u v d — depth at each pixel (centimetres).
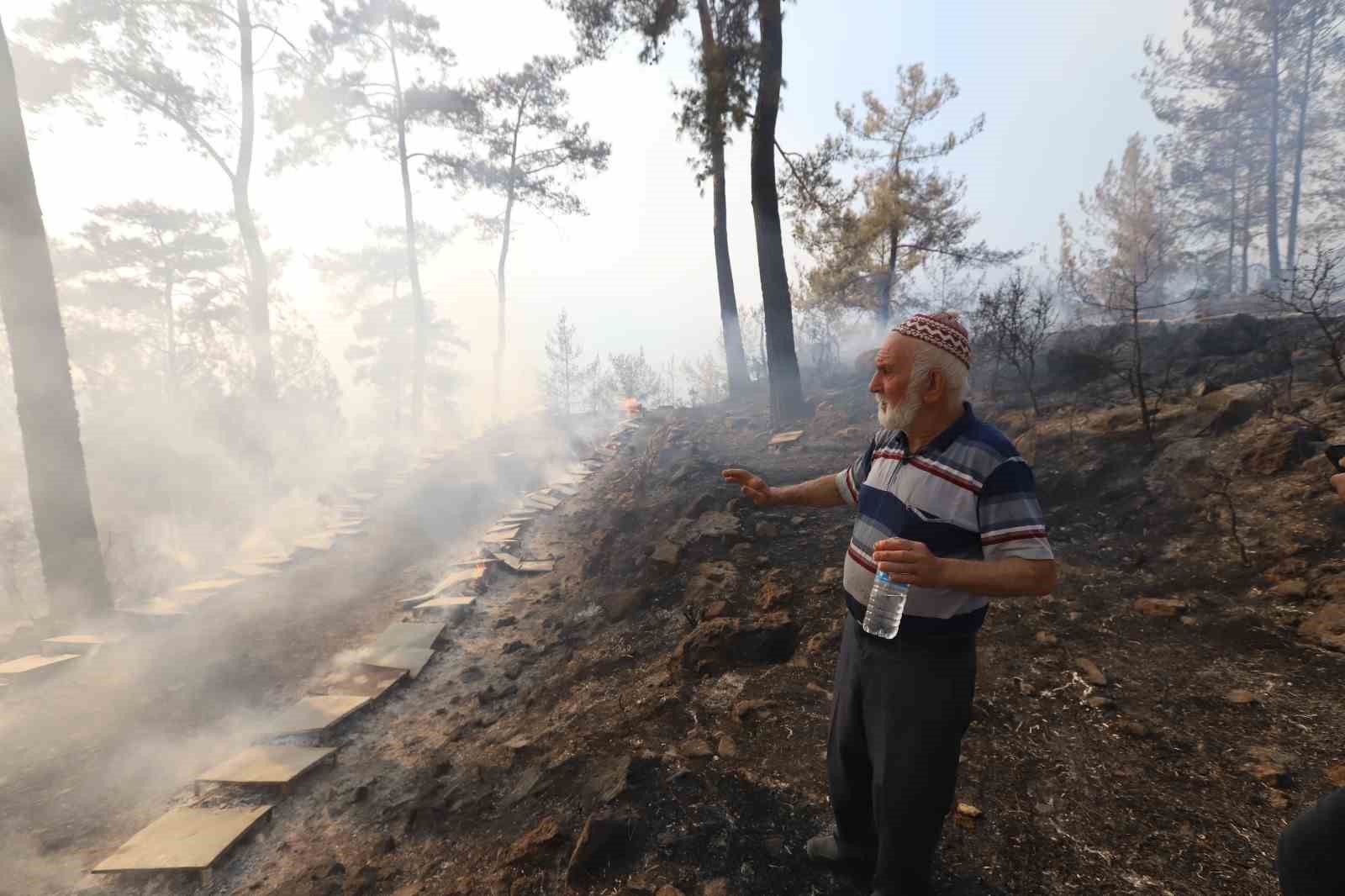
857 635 177
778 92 976
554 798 284
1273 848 205
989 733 280
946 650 158
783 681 341
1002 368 855
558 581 664
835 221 1481
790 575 471
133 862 304
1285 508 401
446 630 577
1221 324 767
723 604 434
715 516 590
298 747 399
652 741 306
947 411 161
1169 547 408
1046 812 235
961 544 153
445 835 296
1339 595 316
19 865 319
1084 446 557
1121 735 267
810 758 276
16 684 510
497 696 440
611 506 880
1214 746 253
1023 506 144
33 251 596
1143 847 214
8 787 384
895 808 163
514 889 238
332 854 306
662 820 249
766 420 1148
